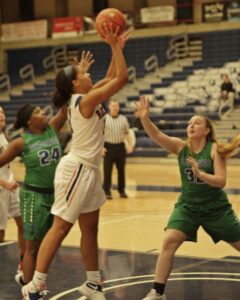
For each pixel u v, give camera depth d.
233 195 14.87
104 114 5.76
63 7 34.91
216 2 29.14
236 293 6.27
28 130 6.40
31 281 5.72
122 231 10.41
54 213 5.65
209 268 7.42
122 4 33.50
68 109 5.82
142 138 25.00
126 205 13.73
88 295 5.95
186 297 6.13
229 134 23.89
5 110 30.75
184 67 29.31
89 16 33.56
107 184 14.72
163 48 30.50
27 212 6.11
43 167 6.09
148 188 16.81
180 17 31.12
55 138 6.26
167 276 5.86
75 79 5.80
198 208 5.96
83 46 32.47
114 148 14.63
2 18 36.00
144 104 6.09
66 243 9.20
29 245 6.12
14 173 21.20
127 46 31.36
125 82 5.46
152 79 29.28
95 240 5.97
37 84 32.31
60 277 7.02
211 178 5.68
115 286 6.62
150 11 30.44
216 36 29.12
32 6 35.50
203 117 6.02
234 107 25.22
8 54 34.50
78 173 5.60
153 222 11.34
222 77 26.31
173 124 25.05
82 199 5.61
